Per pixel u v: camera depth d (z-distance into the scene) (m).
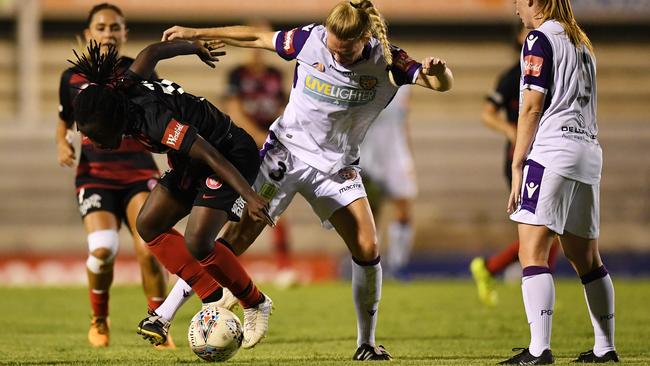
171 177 19.27
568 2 19.09
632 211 58.59
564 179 18.44
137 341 25.33
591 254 19.61
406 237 47.88
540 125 18.69
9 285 47.22
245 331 19.88
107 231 23.77
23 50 60.00
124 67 24.52
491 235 58.59
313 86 20.06
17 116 60.12
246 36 20.39
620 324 28.59
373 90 19.94
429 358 21.14
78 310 34.06
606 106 63.59
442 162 59.75
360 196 20.39
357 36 18.64
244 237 20.81
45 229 56.50
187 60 60.75
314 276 49.28
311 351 22.77
